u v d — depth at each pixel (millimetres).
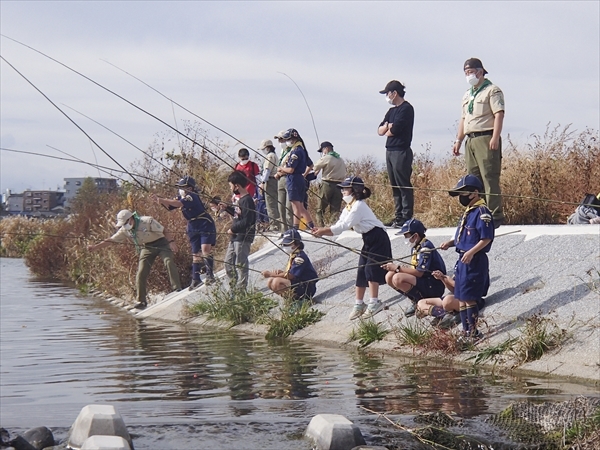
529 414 5730
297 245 12109
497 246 11141
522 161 14859
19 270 30250
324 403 6484
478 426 5512
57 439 5125
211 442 5078
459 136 11586
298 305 11781
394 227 13461
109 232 18953
